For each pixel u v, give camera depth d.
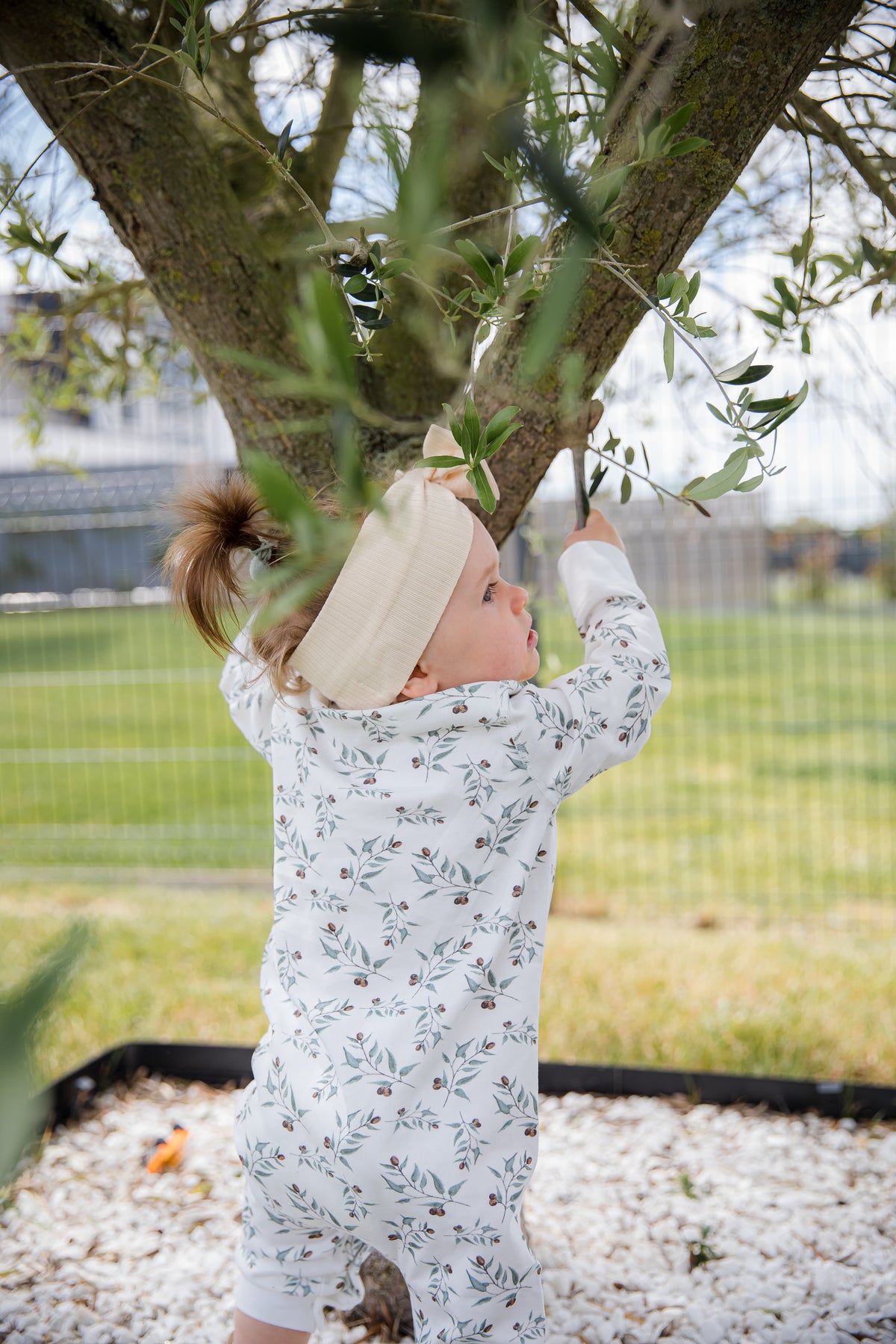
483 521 1.63
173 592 1.52
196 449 4.27
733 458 1.01
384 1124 1.32
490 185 1.72
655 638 1.50
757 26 1.24
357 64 0.86
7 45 1.52
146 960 3.57
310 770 1.45
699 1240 1.98
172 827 5.86
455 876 1.37
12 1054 0.22
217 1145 2.40
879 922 4.06
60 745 8.16
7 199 1.45
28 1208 2.15
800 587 7.83
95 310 2.66
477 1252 1.32
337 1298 1.53
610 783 6.52
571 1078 2.58
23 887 4.73
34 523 5.28
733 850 5.14
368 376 1.84
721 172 1.31
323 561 1.32
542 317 0.44
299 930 1.46
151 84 1.61
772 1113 2.45
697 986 3.18
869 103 1.84
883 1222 2.01
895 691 8.78
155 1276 1.93
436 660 1.37
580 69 1.20
